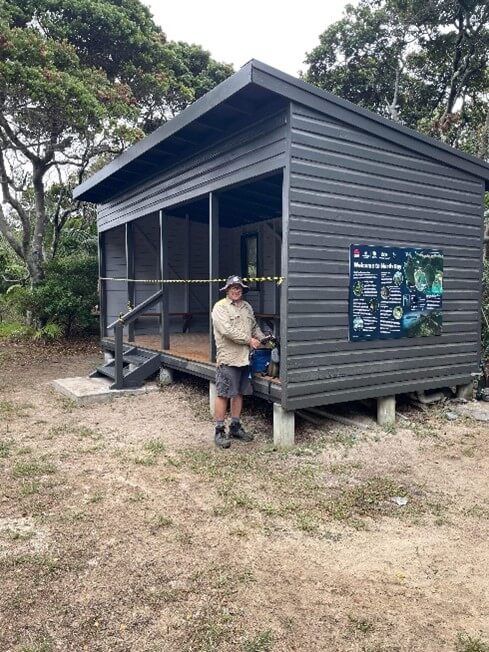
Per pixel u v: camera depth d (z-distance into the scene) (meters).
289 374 4.55
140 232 9.97
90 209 16.75
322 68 17.66
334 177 4.73
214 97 4.55
